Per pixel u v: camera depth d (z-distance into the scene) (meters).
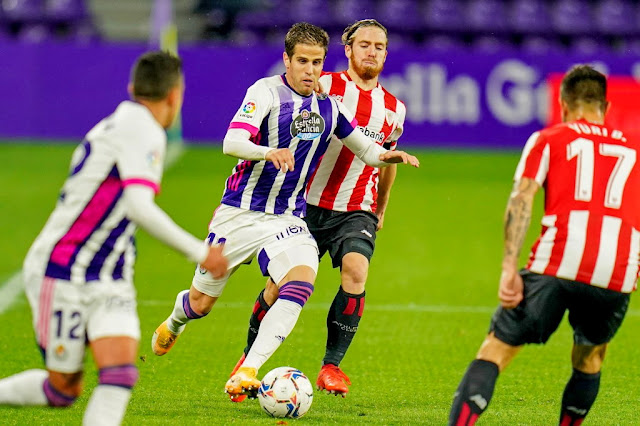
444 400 19.30
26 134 54.62
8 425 16.47
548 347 24.44
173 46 54.31
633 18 63.09
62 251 13.05
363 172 20.45
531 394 19.86
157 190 13.02
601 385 20.69
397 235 39.62
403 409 18.45
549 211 14.73
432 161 52.59
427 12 62.22
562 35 62.28
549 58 54.47
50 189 45.75
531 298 14.54
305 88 18.67
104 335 12.97
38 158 51.22
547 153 14.63
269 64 54.47
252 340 20.20
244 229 18.81
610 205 14.52
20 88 54.31
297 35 18.55
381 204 21.67
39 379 13.55
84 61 54.28
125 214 13.10
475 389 14.45
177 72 13.62
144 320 26.61
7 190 45.31
